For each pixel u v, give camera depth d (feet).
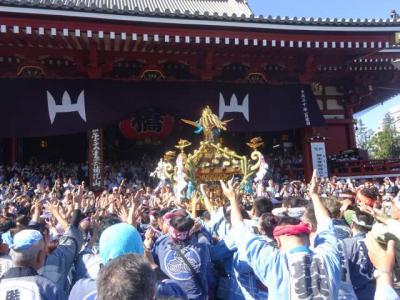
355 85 82.17
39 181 62.95
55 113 61.62
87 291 10.05
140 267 7.78
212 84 69.00
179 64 68.85
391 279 9.04
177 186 21.89
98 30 53.72
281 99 70.69
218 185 22.16
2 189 50.52
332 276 10.21
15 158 72.79
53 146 95.66
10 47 59.41
